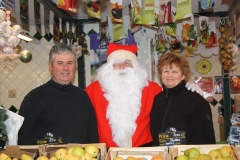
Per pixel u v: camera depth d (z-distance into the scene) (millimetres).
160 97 2041
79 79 3684
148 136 2193
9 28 1693
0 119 1510
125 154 1516
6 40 1726
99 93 2279
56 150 1481
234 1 2604
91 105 2023
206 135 1810
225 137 3299
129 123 2113
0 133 1519
